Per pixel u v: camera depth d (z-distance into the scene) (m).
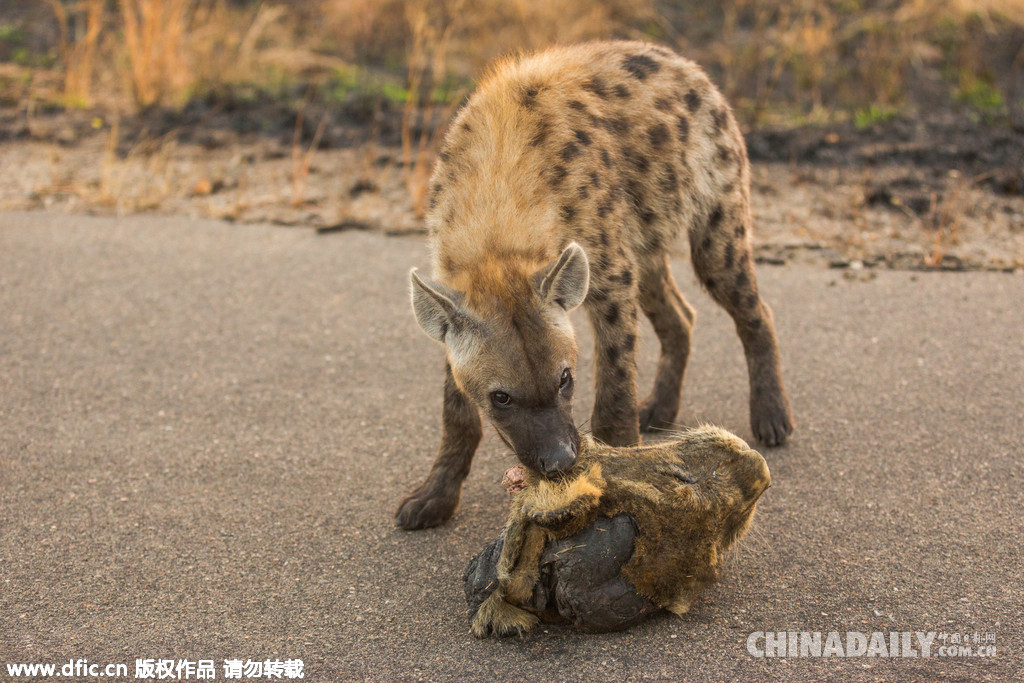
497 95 1.92
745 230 2.14
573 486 1.54
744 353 2.23
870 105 3.91
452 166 1.90
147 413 2.23
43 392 2.31
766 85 4.17
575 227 1.87
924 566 1.74
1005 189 3.14
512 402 1.69
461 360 1.73
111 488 1.99
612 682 1.52
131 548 1.84
